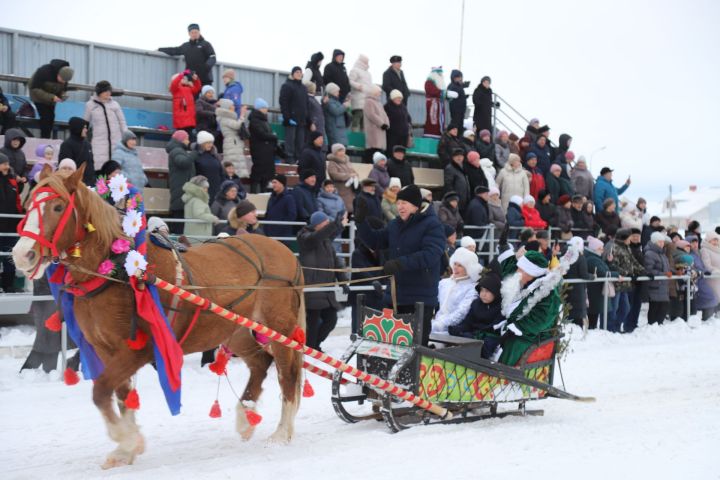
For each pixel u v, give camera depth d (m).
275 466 5.71
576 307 13.53
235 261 6.56
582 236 16.28
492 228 14.51
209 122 13.71
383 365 7.27
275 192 12.09
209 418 7.57
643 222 17.66
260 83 16.95
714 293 16.61
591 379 9.93
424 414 7.10
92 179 11.14
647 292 15.03
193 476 5.45
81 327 5.80
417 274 7.53
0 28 13.72
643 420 7.53
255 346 6.95
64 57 14.46
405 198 7.51
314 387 9.15
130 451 5.80
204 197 11.29
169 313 5.91
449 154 15.93
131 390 5.76
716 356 12.05
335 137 15.40
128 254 5.49
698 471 5.69
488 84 17.47
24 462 5.94
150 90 15.52
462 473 5.58
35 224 5.33
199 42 14.21
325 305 10.25
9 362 9.45
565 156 17.73
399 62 16.22
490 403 7.43
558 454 6.15
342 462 5.84
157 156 13.85
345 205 13.62
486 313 7.76
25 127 13.39
